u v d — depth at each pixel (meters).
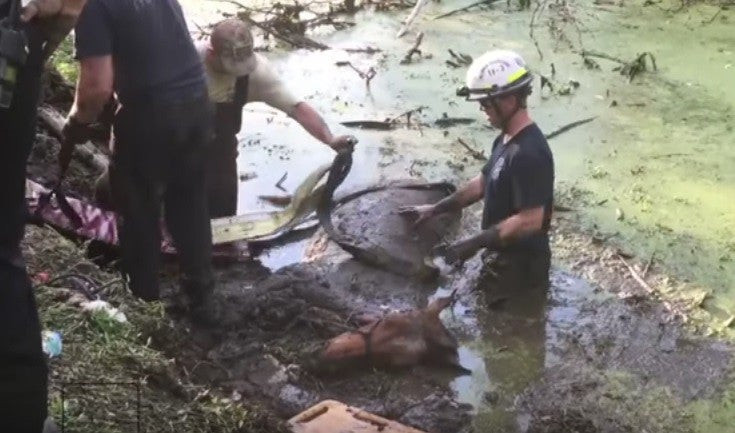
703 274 5.30
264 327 4.73
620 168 6.36
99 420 3.15
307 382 4.39
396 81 7.51
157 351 3.77
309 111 5.20
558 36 8.42
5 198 2.16
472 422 4.24
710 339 4.80
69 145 4.36
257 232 5.27
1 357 2.17
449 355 4.55
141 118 4.15
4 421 2.22
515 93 4.83
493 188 4.99
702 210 5.88
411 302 5.04
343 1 9.07
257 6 8.79
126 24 3.99
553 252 5.50
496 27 8.62
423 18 8.77
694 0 9.23
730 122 6.96
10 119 2.11
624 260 5.42
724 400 4.39
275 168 6.27
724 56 8.05
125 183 4.32
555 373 4.59
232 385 4.25
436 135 6.72
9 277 2.17
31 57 2.17
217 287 5.01
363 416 3.99
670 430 4.21
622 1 9.23
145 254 4.45
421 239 5.39
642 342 4.79
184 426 3.30
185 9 8.66
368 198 5.65
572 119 6.99
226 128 5.12
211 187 5.31
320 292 5.01
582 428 4.20
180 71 4.16
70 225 4.92
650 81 7.60
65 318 3.65
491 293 5.08
